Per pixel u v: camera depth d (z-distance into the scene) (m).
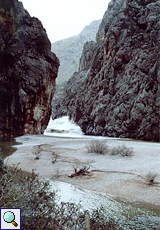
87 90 60.47
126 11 48.56
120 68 46.03
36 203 3.35
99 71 56.66
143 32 43.28
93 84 57.41
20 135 36.69
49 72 43.44
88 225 3.45
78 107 63.88
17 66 36.41
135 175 11.08
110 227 4.46
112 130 43.09
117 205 6.96
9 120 34.94
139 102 37.59
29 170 11.88
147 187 9.18
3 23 34.34
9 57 35.38
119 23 48.19
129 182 9.95
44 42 41.44
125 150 18.30
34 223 3.04
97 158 15.94
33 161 14.52
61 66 189.50
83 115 59.28
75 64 185.00
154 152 18.83
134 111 38.16
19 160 14.82
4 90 34.25
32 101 38.62
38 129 41.34
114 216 5.80
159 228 4.99
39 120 41.19
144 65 39.47
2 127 34.00
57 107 95.81
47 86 42.22
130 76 41.94
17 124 36.28
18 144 25.58
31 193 3.41
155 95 36.12
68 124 71.50
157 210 6.64
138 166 13.05
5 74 34.62
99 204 6.87
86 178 10.64
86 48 91.88
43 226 3.02
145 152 18.89
